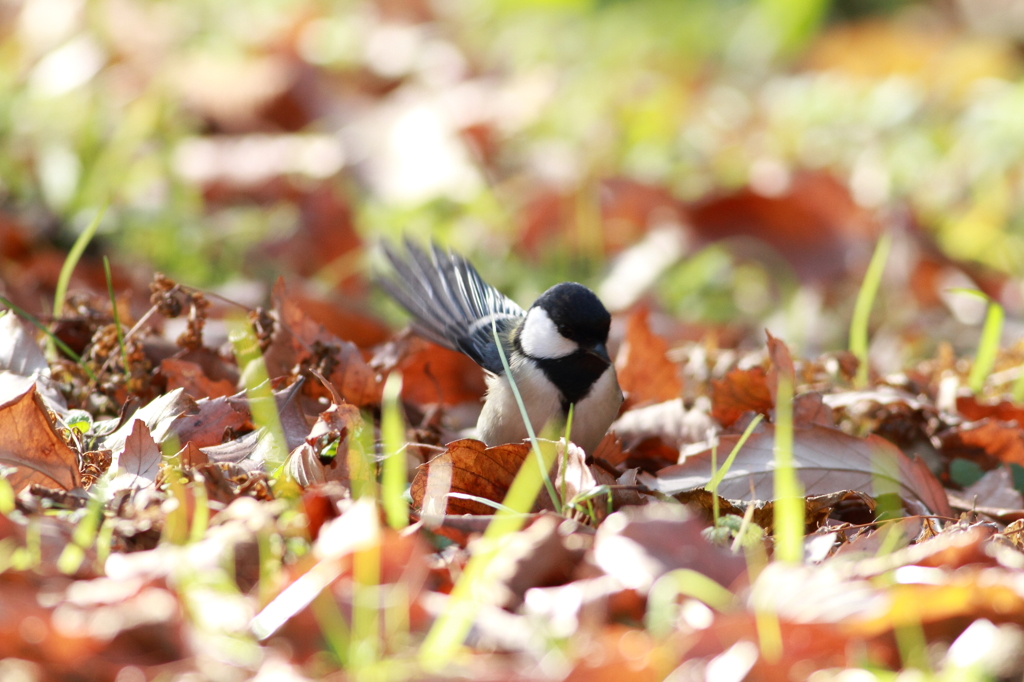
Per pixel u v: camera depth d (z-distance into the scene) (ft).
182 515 14.65
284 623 12.56
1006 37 75.41
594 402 23.15
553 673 11.57
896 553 14.94
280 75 55.57
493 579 13.67
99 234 41.27
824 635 12.63
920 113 60.18
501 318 26.00
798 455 19.76
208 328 31.63
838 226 47.34
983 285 47.19
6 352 21.61
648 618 13.25
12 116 49.60
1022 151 53.11
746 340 42.70
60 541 13.99
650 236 48.11
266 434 19.35
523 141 56.24
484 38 71.05
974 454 23.26
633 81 65.10
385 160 51.85
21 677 11.44
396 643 12.45
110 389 22.49
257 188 49.34
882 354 41.60
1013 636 12.84
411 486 17.74
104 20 58.85
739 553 15.12
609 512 17.93
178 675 11.51
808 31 75.25
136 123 48.24
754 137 58.70
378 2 70.18
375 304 41.37
